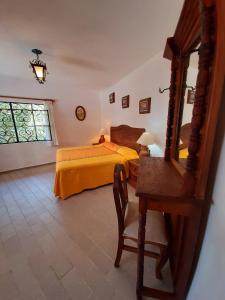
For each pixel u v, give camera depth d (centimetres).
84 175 267
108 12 151
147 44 214
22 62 278
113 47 222
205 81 64
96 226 189
